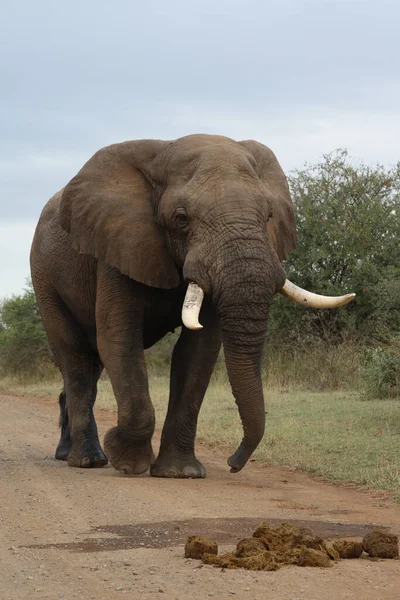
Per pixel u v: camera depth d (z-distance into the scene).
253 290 10.14
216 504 9.77
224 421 17.47
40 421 20.36
